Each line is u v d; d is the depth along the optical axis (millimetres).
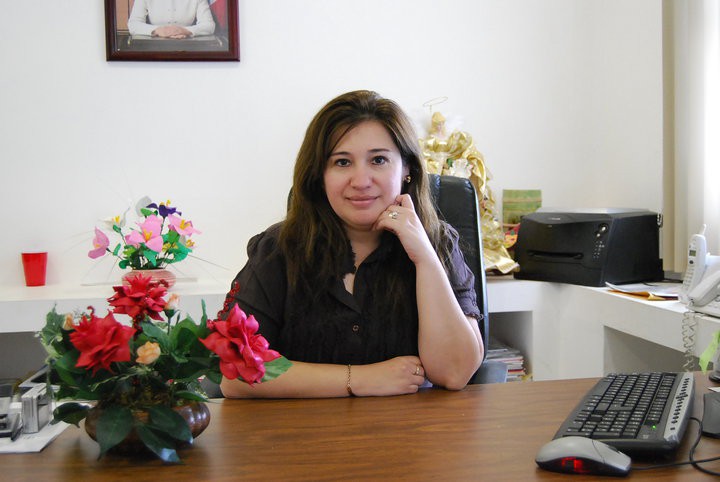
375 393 1315
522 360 2500
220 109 2668
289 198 1637
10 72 2564
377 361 1510
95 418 980
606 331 2223
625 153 2738
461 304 1582
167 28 2602
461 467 926
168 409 970
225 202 2689
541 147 2865
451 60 2787
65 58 2584
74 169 2609
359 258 1558
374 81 2742
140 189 2645
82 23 2584
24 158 2586
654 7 2520
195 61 2631
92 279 2625
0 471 939
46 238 2607
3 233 2588
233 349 928
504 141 2840
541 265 2477
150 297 976
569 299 2393
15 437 1043
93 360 914
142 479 902
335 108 1475
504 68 2820
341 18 2711
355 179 1439
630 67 2689
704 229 1979
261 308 1495
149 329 948
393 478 889
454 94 2795
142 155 2641
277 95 2691
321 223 1525
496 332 2791
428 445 1014
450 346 1437
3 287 2529
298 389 1313
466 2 2781
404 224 1480
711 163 2219
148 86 2629
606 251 2303
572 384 1357
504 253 2553
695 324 1816
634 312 2059
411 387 1338
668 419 1008
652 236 2393
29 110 2580
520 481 879
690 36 2219
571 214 2434
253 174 2697
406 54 2756
